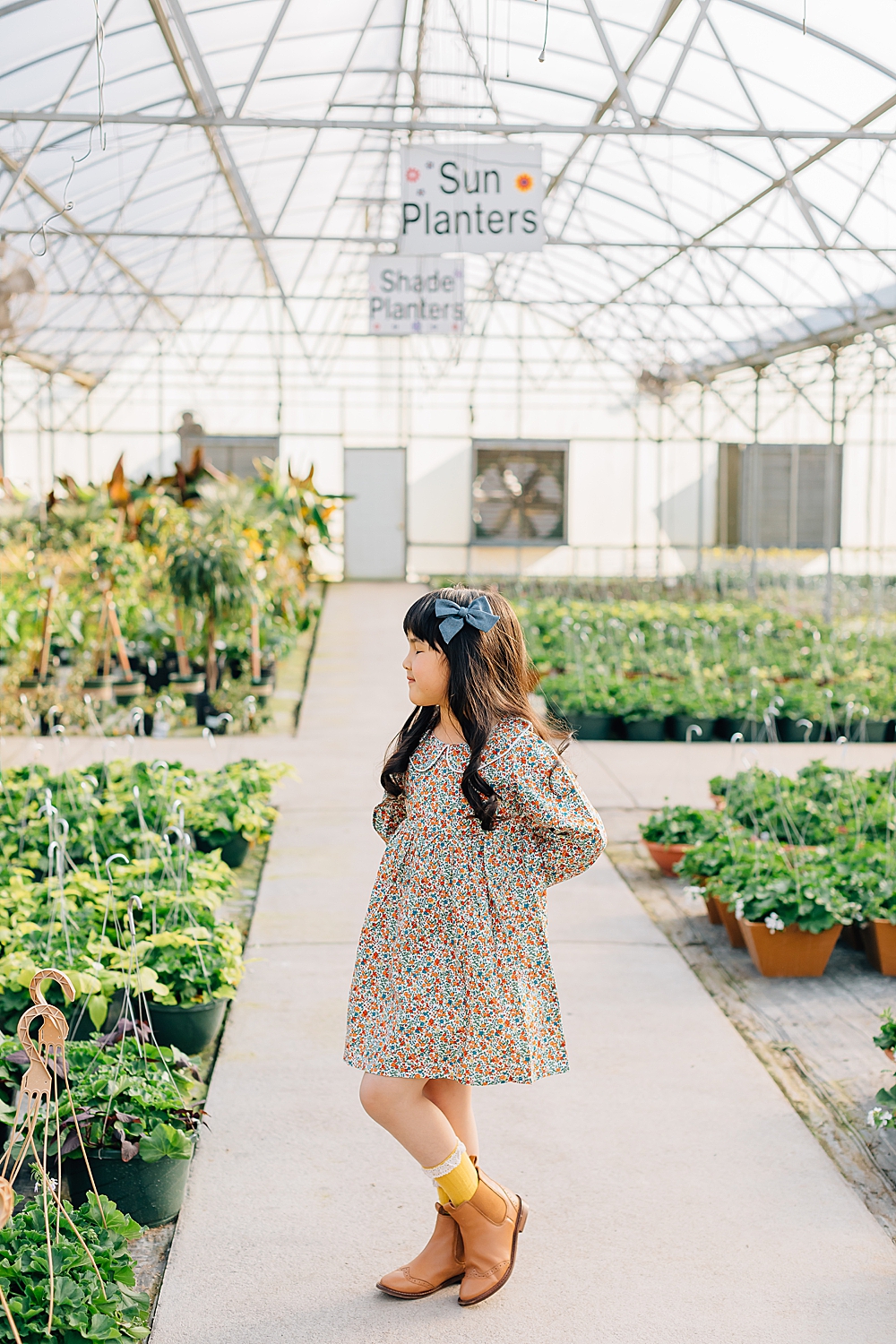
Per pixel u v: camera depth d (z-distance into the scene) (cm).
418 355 2047
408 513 2095
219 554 926
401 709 959
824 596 1709
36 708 875
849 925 434
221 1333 219
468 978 213
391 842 227
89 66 835
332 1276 237
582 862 220
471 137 1147
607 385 2066
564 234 1502
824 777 584
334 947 425
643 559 2109
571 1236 250
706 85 905
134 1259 246
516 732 215
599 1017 367
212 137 1084
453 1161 219
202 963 340
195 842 501
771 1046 352
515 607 1455
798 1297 231
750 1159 283
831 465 1505
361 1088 219
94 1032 330
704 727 880
